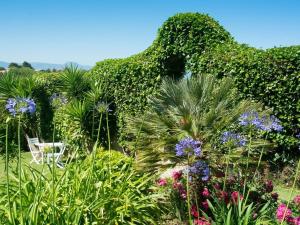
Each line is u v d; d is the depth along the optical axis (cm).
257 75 909
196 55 1056
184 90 623
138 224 452
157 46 1150
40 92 1421
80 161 511
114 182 474
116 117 1283
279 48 903
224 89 610
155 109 662
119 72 1249
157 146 546
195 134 551
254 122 448
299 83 863
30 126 1321
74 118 1212
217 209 451
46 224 368
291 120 884
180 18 1094
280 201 614
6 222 366
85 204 420
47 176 549
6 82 1266
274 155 903
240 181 550
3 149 1063
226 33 1080
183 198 523
